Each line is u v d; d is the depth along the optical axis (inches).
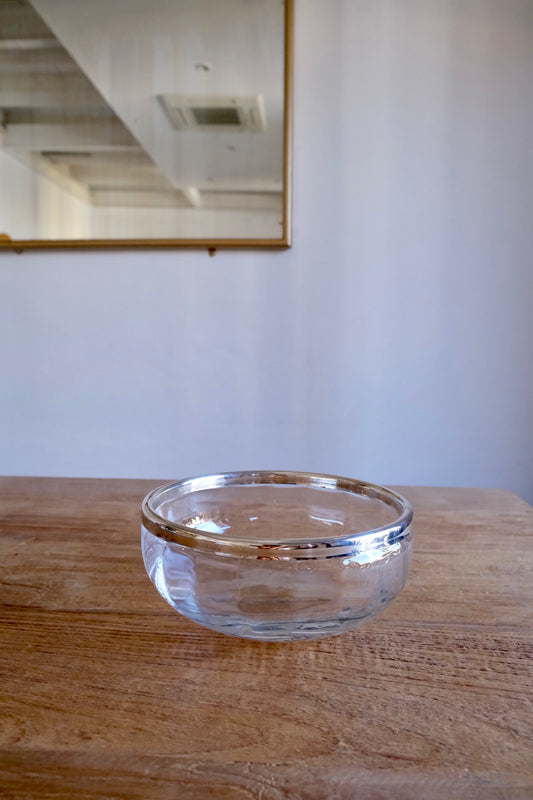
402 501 19.1
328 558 16.2
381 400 72.4
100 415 76.2
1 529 27.5
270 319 72.6
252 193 70.4
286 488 23.9
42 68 71.6
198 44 69.2
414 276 70.6
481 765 13.2
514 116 68.2
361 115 69.4
